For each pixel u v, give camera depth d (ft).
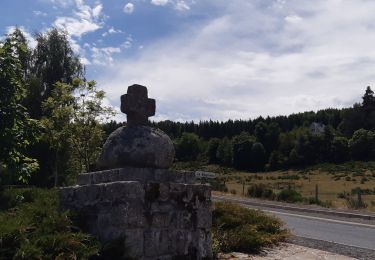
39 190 33.50
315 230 48.24
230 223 31.27
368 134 287.07
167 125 314.55
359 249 34.32
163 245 19.42
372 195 128.88
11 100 35.45
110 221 18.75
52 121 66.03
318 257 27.99
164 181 20.44
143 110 21.79
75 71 103.55
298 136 305.73
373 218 62.75
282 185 180.96
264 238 29.94
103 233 18.97
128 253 18.03
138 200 18.66
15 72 36.68
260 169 295.69
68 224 18.83
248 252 27.09
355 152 285.84
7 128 34.53
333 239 41.42
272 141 318.65
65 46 104.47
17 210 23.26
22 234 16.81
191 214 20.74
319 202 89.30
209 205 21.59
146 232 18.92
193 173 21.85
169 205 19.86
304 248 31.09
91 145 66.39
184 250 20.22
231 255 25.09
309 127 349.20
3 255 15.83
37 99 86.12
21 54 37.91
